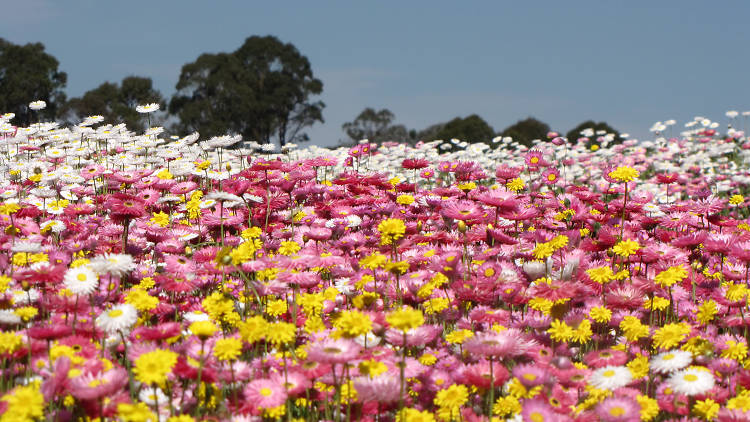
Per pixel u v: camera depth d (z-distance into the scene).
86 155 10.88
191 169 8.51
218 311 3.84
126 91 65.88
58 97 73.56
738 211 11.50
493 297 4.48
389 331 3.79
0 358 3.50
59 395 3.22
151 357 2.92
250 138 76.50
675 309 4.85
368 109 69.12
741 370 3.66
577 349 4.19
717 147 17.22
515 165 15.18
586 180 14.84
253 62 80.69
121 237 6.02
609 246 5.60
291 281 4.29
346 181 7.74
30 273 3.96
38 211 6.32
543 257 4.67
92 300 3.79
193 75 76.56
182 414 3.23
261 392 3.18
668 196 11.91
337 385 3.17
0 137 11.06
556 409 3.25
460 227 5.20
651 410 3.32
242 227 6.34
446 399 3.30
